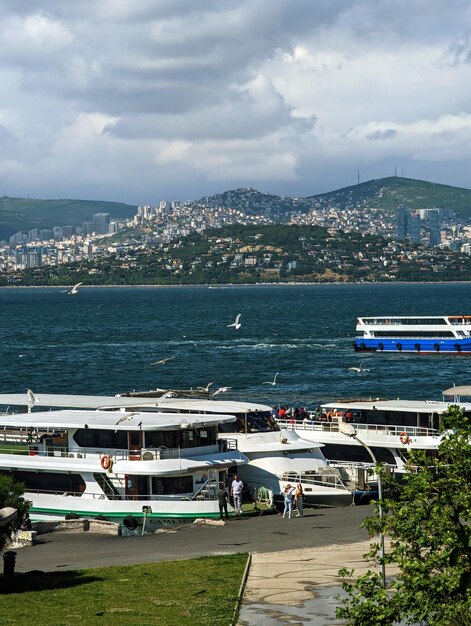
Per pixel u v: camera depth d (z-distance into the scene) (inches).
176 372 7736.2
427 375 7593.5
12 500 2087.8
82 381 7219.5
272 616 1859.0
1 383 7116.1
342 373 7691.9
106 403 3609.7
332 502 3129.9
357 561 2274.9
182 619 1825.8
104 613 1870.1
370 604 1480.1
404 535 1498.5
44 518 3048.7
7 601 1959.9
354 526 2765.7
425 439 3437.5
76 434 3100.4
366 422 3597.4
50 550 2534.5
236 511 2967.5
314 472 3228.3
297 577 2134.6
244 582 2092.8
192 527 2822.3
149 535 2731.3
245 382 7116.1
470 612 1469.0
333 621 1823.3
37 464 3080.7
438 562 1457.9
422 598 1441.9
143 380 7258.9
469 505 1455.5
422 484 1493.6
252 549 2486.5
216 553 2438.5
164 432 3026.6
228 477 3154.5
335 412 3678.6
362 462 3476.9
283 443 3309.5
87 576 2170.3
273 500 3122.5
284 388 6761.8
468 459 1483.8
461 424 1533.0
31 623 1811.0
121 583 2097.7
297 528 2763.3
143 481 2972.4
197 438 3088.1
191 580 2110.0
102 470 2992.1
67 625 1793.8
